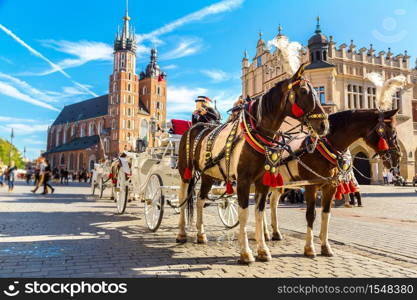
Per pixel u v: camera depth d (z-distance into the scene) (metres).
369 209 12.30
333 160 5.06
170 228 7.57
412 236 6.78
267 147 4.54
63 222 7.93
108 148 82.12
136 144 10.78
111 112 83.25
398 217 9.92
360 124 5.27
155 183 7.11
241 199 4.61
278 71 32.47
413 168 35.16
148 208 7.32
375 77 6.07
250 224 8.54
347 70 33.59
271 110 4.53
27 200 14.08
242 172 4.64
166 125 8.80
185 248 5.47
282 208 12.77
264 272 4.17
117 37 85.25
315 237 6.73
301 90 4.16
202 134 6.21
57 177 45.50
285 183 5.33
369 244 5.98
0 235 6.21
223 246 5.66
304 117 4.20
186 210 6.49
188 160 6.39
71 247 5.33
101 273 4.03
